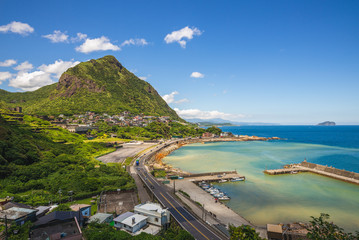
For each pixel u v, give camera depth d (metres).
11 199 67.50
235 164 171.12
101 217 60.66
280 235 61.75
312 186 115.38
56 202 73.50
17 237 44.50
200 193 102.00
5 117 195.75
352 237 31.64
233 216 78.31
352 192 105.94
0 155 100.69
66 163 123.44
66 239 45.31
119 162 157.75
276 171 140.00
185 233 51.72
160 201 78.56
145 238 46.62
